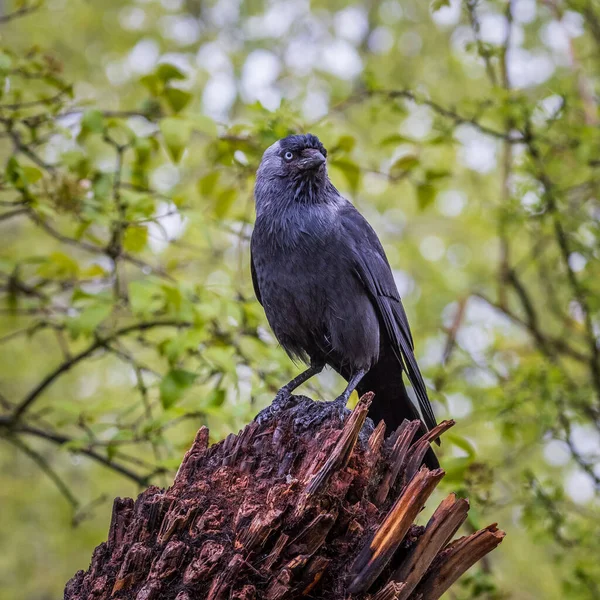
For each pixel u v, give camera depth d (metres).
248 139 10.73
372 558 5.81
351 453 5.91
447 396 12.16
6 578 19.20
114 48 19.50
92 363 18.88
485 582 10.12
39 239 17.56
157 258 13.45
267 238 9.46
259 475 6.22
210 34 20.09
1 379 18.66
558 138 12.16
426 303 18.94
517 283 13.62
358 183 11.03
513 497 11.66
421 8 19.95
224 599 5.59
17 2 11.96
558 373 11.87
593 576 10.95
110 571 5.98
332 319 9.27
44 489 19.58
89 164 10.23
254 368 10.48
